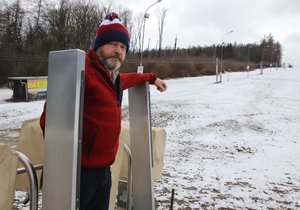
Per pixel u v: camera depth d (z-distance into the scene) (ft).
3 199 6.42
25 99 84.17
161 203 18.81
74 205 5.91
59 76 6.03
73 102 5.83
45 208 6.27
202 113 66.03
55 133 6.11
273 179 26.43
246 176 26.91
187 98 90.17
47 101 6.21
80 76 5.86
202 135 46.16
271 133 49.14
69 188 5.90
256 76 199.82
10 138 39.86
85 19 172.35
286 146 40.75
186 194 20.93
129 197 10.09
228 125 54.49
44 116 6.79
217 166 29.81
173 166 28.89
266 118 62.18
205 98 90.53
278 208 19.86
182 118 60.23
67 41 162.61
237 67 285.43
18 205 15.61
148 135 8.82
